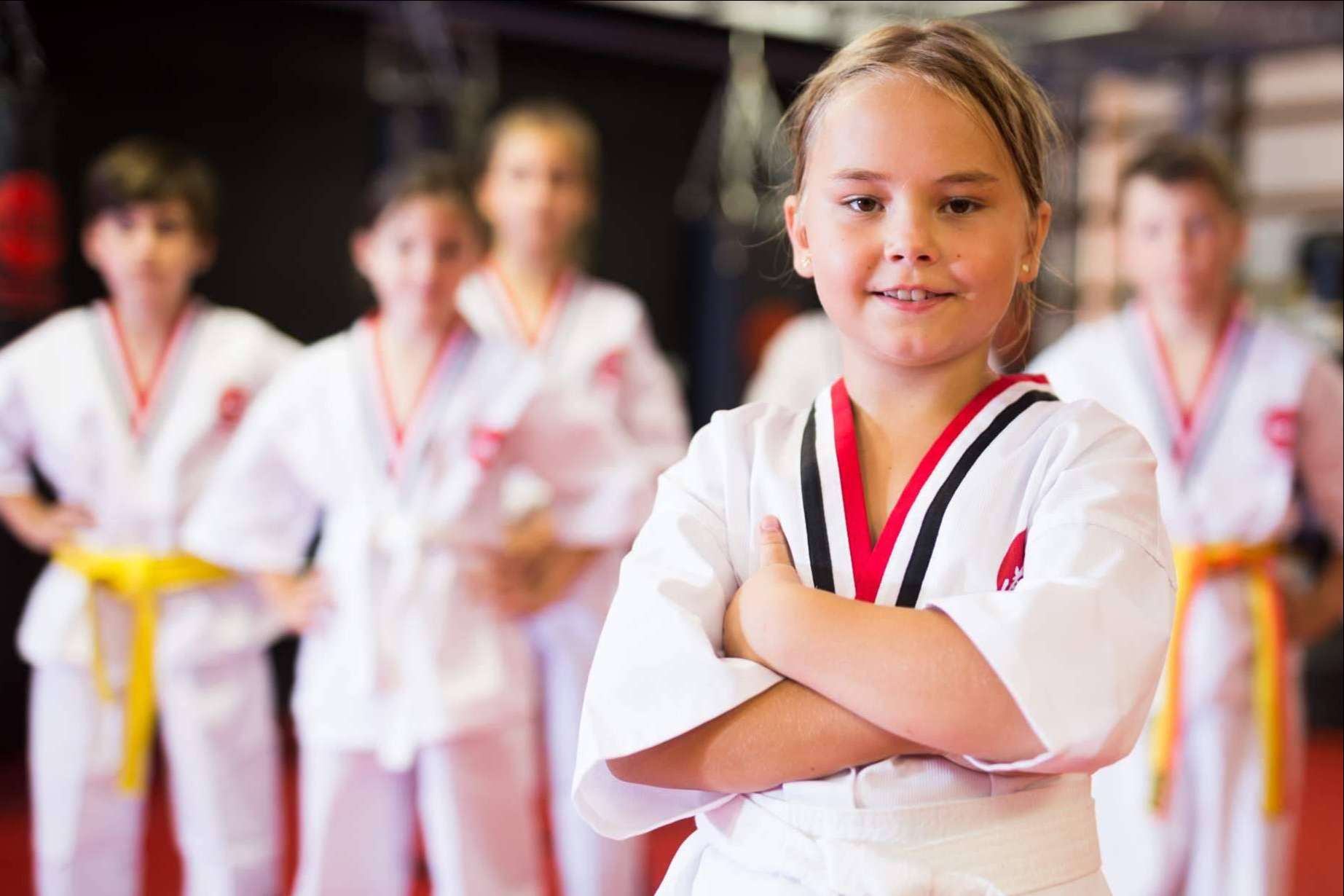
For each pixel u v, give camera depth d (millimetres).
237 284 5625
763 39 4484
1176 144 3035
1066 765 1156
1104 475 1270
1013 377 1380
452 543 2857
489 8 4250
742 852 1290
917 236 1245
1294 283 5270
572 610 3236
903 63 1277
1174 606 1250
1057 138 1455
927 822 1233
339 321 5910
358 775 2824
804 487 1357
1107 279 5180
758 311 6418
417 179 2918
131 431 3268
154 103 5375
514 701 2877
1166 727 2820
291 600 2973
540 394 2939
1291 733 2969
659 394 3775
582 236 4379
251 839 3248
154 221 3270
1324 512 2988
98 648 3168
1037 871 1238
